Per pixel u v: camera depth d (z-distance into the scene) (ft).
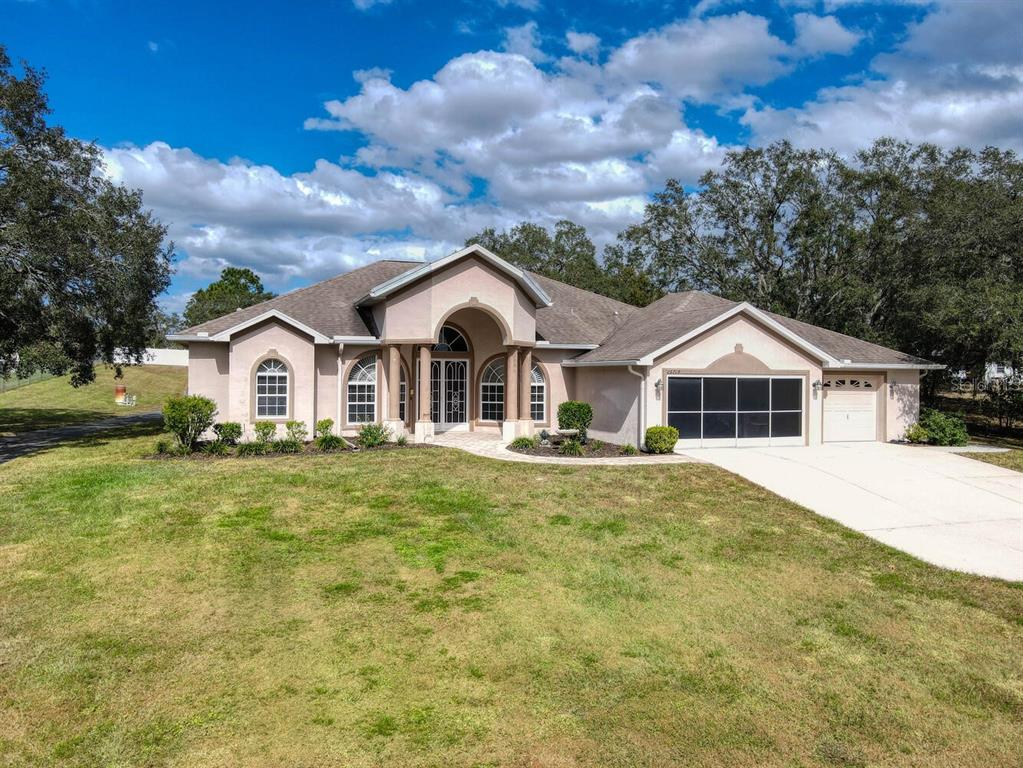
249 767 17.62
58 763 17.57
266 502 45.03
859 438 79.97
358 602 28.91
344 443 68.69
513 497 48.03
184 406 64.44
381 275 90.12
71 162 72.49
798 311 139.74
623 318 96.63
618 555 36.35
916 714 21.30
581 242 212.84
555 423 84.99
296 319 75.00
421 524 40.91
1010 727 20.70
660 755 18.66
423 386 72.84
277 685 21.91
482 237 211.20
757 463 62.54
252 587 30.40
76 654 23.65
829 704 21.74
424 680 22.48
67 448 71.36
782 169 140.36
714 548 38.27
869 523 44.55
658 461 62.69
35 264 63.52
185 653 23.95
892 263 118.83
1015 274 88.53
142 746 18.40
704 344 71.41
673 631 26.96
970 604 30.86
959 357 92.07
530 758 18.37
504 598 29.73
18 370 85.25
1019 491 53.47
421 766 17.89
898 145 124.36
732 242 152.25
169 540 36.78
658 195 155.74
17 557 33.76
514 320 74.64
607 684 22.54
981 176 103.71
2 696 20.81
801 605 30.17
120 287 70.33
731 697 21.95
